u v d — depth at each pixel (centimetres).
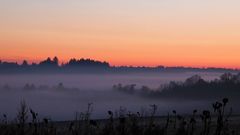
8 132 1551
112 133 1534
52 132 1625
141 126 1605
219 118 1240
